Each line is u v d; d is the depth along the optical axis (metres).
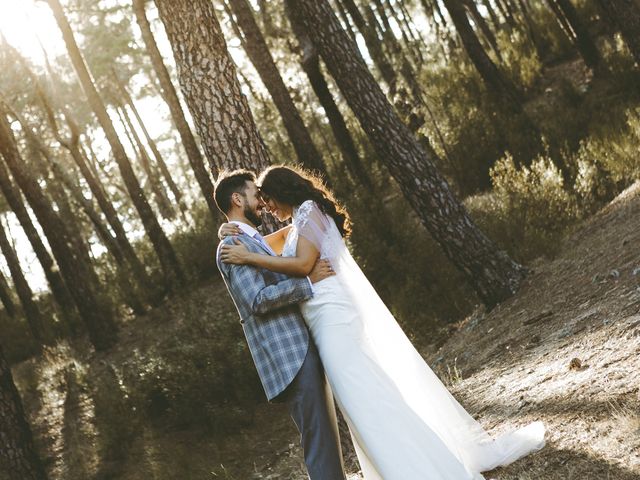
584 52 18.27
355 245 11.32
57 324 19.58
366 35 19.06
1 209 26.08
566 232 9.95
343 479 3.69
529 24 23.00
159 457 9.01
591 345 5.00
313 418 3.65
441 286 10.41
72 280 16.03
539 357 5.63
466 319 9.44
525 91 19.69
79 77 18.52
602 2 11.92
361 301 3.79
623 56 15.99
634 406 3.56
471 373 6.65
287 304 3.64
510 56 21.53
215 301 14.44
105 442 9.94
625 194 9.90
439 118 16.69
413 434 3.54
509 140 14.59
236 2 14.80
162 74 16.00
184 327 12.65
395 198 16.05
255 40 14.89
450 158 15.18
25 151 20.52
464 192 14.84
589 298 6.62
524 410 4.43
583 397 4.06
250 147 5.68
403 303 10.12
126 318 17.55
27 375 15.74
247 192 4.02
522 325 7.19
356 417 3.58
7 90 19.64
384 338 3.79
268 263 3.66
